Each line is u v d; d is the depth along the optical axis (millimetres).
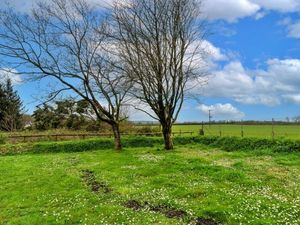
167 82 50312
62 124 85500
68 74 50469
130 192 24797
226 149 49656
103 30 51312
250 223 17500
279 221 17562
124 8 51250
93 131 78938
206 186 24344
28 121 107812
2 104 102562
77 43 50625
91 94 51438
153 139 61219
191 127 91000
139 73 49688
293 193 22734
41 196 25906
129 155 44594
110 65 51250
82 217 20484
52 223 20000
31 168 37500
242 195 21984
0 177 33531
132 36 49938
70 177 31328
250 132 65688
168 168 31828
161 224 18312
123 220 19375
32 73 50344
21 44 49812
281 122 83812
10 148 55562
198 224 18125
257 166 31875
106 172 33031
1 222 21156
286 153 40312
